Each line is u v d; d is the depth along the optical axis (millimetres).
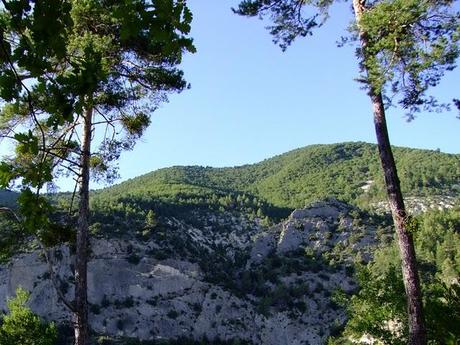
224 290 99375
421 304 11430
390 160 12547
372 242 112375
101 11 12930
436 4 11797
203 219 144500
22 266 79750
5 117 13258
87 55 3016
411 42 11742
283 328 95125
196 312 94188
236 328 94375
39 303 76875
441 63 11562
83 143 14352
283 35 16156
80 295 13297
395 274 16125
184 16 2854
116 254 95562
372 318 15531
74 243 14320
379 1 13141
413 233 11875
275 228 124875
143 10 2809
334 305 98188
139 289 92938
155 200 144875
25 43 2760
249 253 119125
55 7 2730
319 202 128250
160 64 15594
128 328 87250
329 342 37750
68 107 2879
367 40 12914
